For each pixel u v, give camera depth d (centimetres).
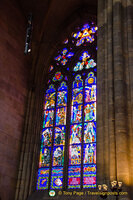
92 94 2830
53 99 3027
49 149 2778
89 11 3200
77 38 3225
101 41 2081
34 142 2817
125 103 1772
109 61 1927
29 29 1997
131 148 1667
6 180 2503
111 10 2092
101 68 1994
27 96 2975
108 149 1731
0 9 2827
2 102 2641
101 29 2116
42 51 3192
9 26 2902
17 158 2680
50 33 3238
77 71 3036
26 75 3027
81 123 2741
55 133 2822
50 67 3234
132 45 1936
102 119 1853
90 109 2762
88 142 2628
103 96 1903
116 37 1959
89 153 2577
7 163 2555
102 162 1748
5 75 2742
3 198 2425
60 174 2612
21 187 2589
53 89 3091
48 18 3170
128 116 1748
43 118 2969
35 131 2867
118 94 1788
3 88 2686
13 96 2788
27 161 2702
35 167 2730
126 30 2008
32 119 2897
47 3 3089
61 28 3272
